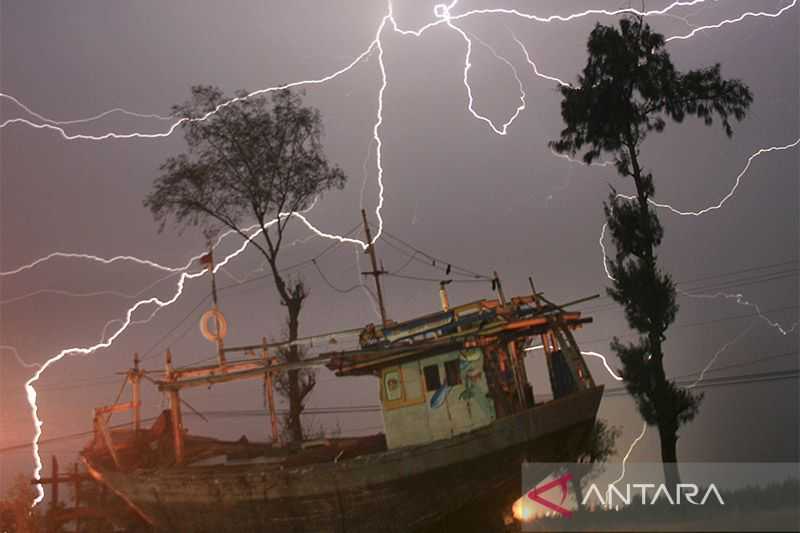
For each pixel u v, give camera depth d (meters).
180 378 23.64
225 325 24.47
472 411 20.12
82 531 25.72
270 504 20.84
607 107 27.02
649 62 27.39
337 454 22.27
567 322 21.30
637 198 26.78
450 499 20.09
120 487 23.53
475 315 20.42
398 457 20.02
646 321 24.98
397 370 21.12
